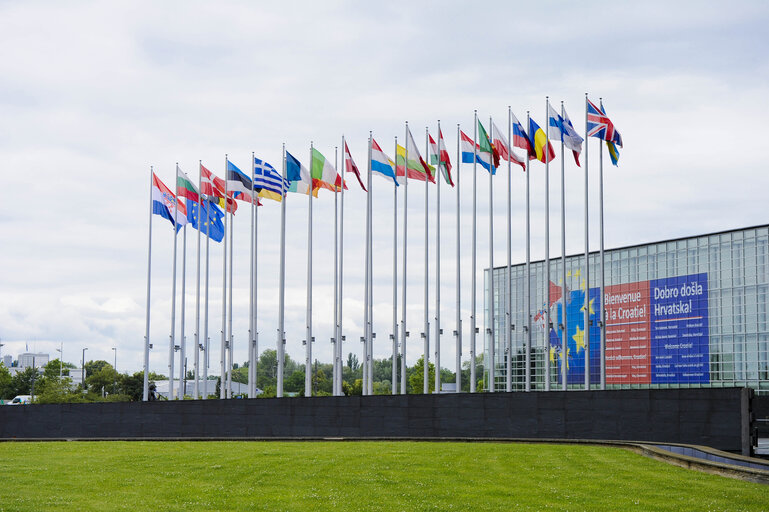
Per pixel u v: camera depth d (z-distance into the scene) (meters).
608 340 106.19
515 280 118.06
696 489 19.30
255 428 38.25
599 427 32.66
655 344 101.06
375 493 19.39
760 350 90.62
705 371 95.38
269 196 61.97
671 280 99.88
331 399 37.25
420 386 136.12
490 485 20.23
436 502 18.31
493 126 57.78
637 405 31.97
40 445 31.59
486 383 119.56
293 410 37.78
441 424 35.50
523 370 115.00
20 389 164.38
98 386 163.50
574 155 55.25
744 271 92.88
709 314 95.69
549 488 19.75
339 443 31.17
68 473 22.95
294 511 17.59
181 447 29.86
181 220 64.94
